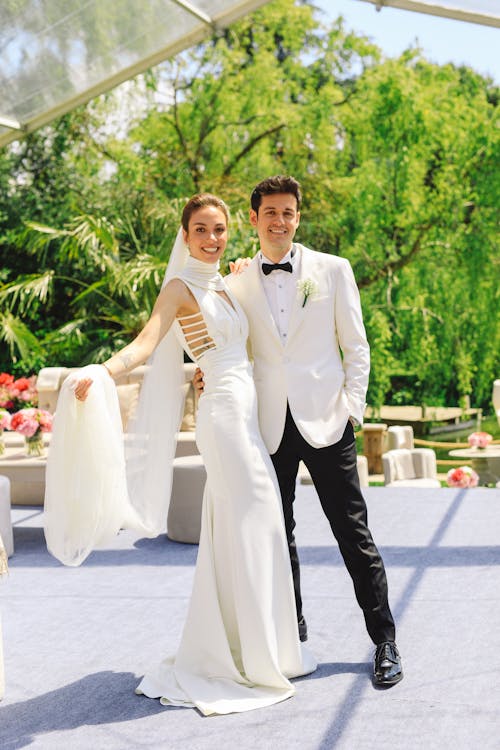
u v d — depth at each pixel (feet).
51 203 50.55
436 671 10.12
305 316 10.05
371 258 53.42
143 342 9.50
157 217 44.65
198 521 16.72
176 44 19.13
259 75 54.34
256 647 9.55
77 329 46.29
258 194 10.15
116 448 9.40
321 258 10.29
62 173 50.62
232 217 44.68
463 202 53.06
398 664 9.87
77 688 10.14
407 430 28.63
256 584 9.57
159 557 15.94
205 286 9.93
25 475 20.16
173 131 54.13
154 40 18.79
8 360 48.55
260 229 10.16
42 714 9.46
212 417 9.75
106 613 12.86
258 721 9.01
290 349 10.09
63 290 50.14
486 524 17.43
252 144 53.88
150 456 10.41
